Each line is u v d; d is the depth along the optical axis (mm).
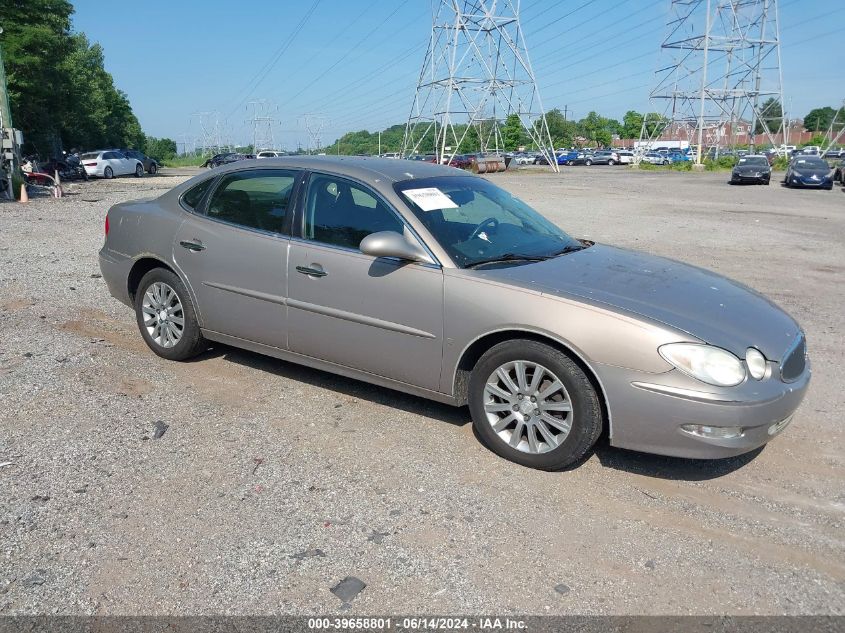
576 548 3273
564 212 18891
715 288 4309
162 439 4238
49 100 42719
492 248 4453
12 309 6945
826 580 3090
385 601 2883
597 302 3791
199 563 3088
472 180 5273
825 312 7766
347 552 3191
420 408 4785
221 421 4516
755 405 3572
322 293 4570
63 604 2812
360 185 4602
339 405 4812
